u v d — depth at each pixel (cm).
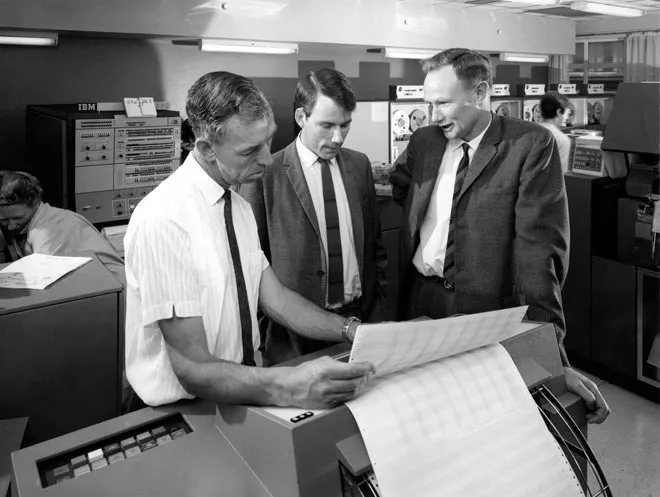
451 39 620
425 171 205
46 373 167
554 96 474
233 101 106
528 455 86
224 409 94
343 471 80
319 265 196
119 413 183
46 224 271
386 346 83
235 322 119
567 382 110
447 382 89
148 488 82
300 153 200
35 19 354
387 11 553
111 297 175
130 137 332
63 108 343
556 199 182
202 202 115
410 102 533
